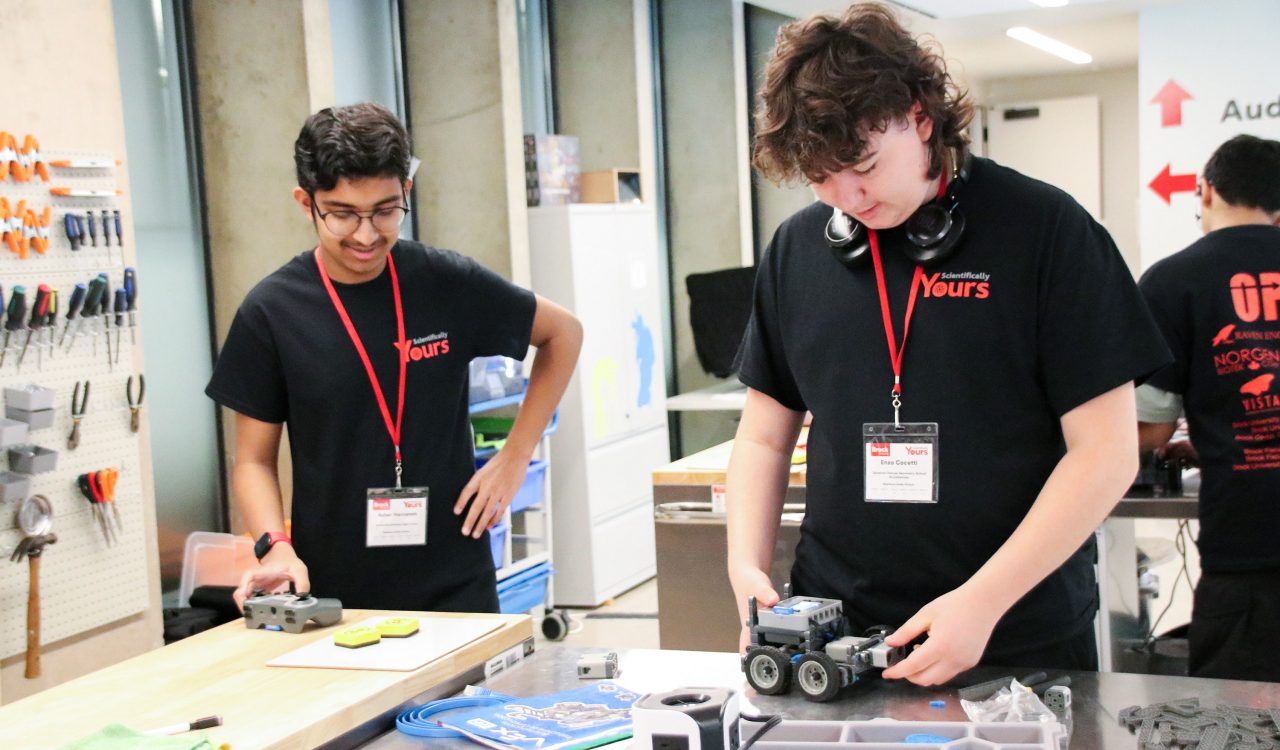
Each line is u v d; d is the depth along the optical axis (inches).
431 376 87.6
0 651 118.0
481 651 64.7
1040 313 59.7
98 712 56.6
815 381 65.8
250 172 163.6
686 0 268.5
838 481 64.7
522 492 184.2
